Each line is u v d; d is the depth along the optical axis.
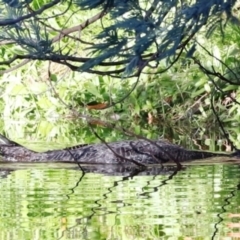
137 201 7.13
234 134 14.01
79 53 12.23
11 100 17.61
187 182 8.32
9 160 10.41
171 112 16.17
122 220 6.23
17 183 8.39
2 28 5.82
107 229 5.90
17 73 17.58
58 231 5.85
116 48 5.46
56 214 6.52
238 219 6.21
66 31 6.44
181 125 15.62
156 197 7.34
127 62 5.57
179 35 5.10
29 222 6.20
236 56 15.55
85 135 13.99
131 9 5.31
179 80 16.25
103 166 10.01
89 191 7.78
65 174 9.18
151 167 9.82
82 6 5.30
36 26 5.86
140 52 5.18
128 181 8.51
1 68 16.88
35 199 7.30
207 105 15.84
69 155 10.41
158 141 10.51
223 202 7.00
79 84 17.22
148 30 5.11
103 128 14.99
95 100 17.17
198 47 15.21
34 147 12.08
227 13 4.98
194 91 16.09
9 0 5.51
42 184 8.30
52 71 17.38
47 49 5.87
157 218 6.29
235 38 15.38
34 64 17.56
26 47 5.93
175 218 6.28
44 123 16.03
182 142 13.06
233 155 10.66
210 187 7.93
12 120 16.91
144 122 16.09
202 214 6.44
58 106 17.22
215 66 15.64
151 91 16.41
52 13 14.17
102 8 5.77
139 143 10.42
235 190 7.68
